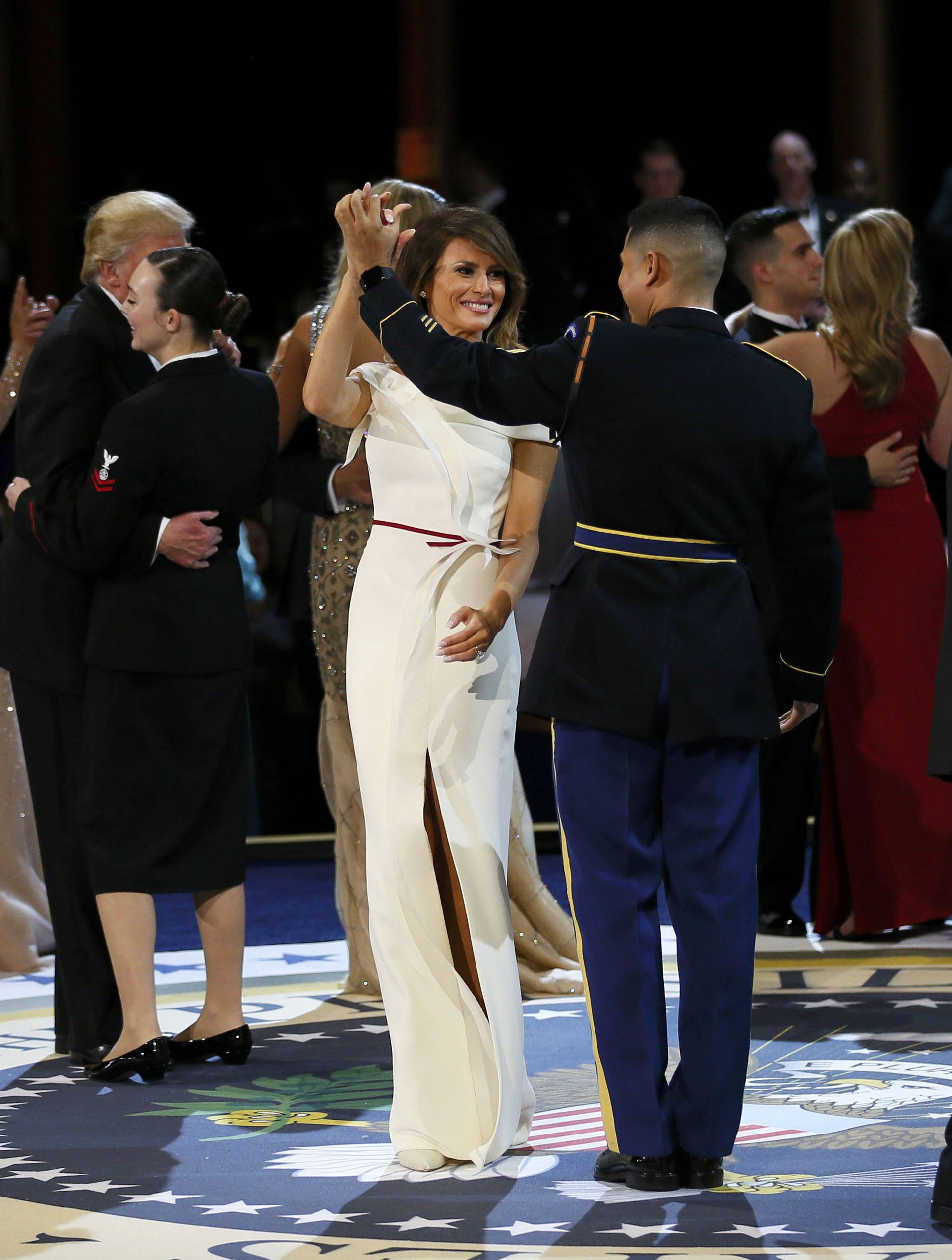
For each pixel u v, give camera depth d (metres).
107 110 37.25
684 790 9.62
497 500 10.66
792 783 17.53
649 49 39.75
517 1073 10.23
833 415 17.20
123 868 12.57
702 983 9.48
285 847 23.89
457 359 9.67
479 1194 9.51
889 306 16.92
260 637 24.55
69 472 12.77
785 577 9.79
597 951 9.56
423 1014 10.25
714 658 9.48
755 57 39.62
